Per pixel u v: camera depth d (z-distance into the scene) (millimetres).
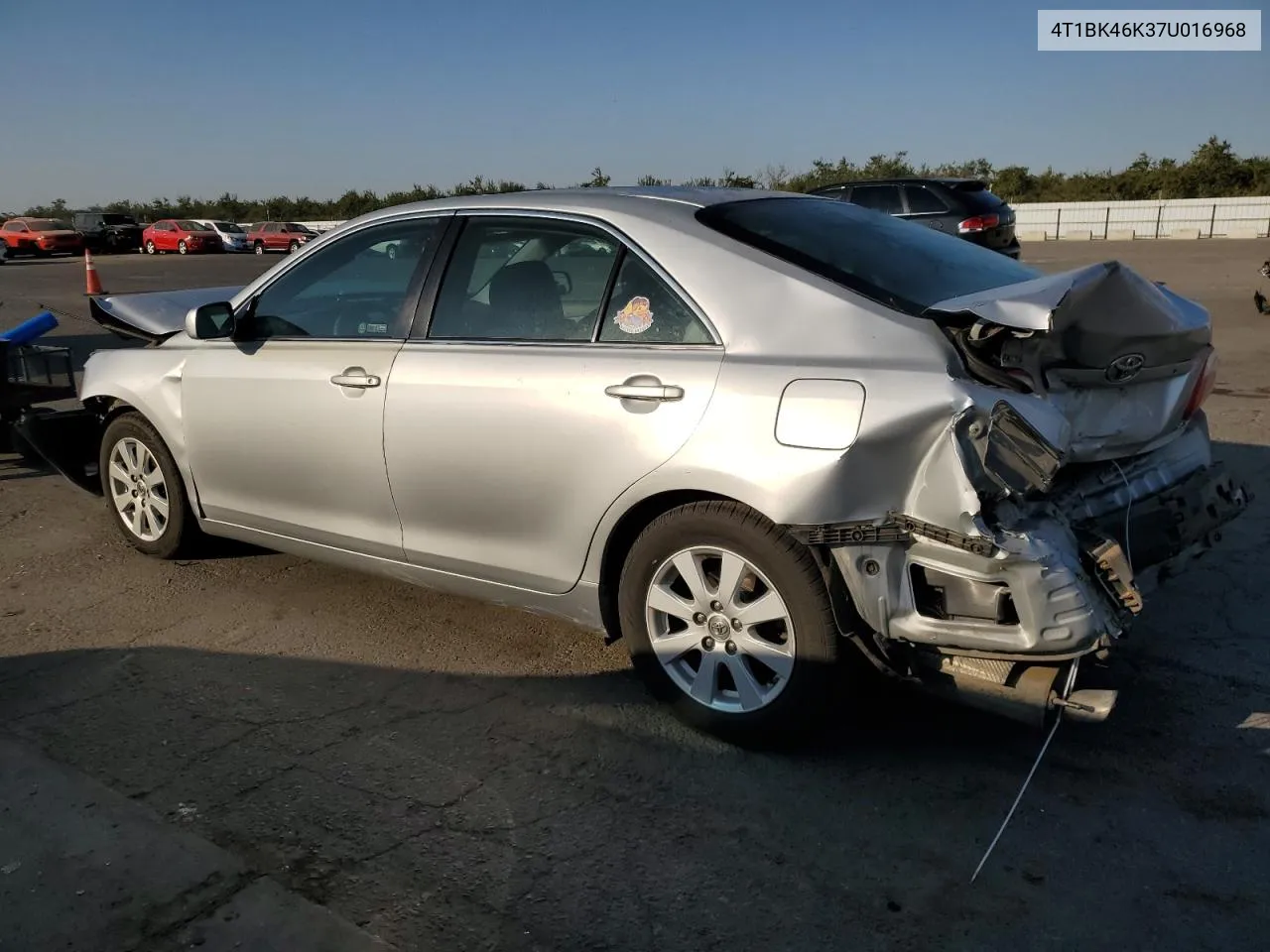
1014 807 2955
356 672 3883
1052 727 3264
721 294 3166
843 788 3062
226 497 4500
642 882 2656
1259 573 4586
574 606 3514
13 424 5645
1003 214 13344
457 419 3553
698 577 3199
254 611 4465
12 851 2770
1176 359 3283
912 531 2818
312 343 4109
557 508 3400
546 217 3609
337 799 3027
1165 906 2539
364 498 3936
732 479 2969
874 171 39594
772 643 3129
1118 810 2934
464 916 2529
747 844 2811
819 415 2863
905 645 2916
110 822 2902
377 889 2627
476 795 3053
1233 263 20031
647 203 3520
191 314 4176
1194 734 3326
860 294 3059
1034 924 2484
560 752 3293
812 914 2531
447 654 4039
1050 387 3010
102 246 41406
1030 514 2859
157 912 2527
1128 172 42906
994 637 2768
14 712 3574
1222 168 39906
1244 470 6078
